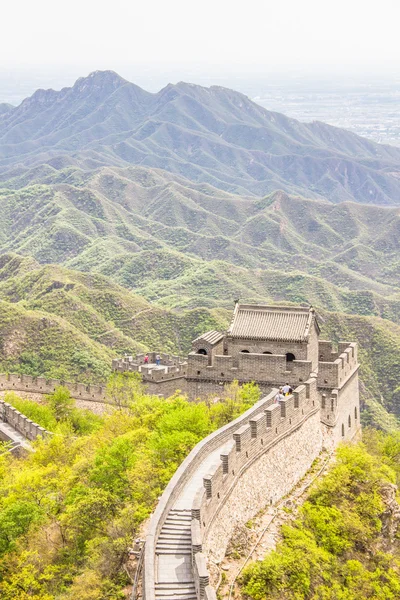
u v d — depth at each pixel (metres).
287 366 75.50
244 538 41.16
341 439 74.12
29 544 43.00
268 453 48.09
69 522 42.91
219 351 80.44
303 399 56.88
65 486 47.41
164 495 38.31
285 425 51.91
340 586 44.09
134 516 40.88
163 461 47.28
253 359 76.44
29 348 174.88
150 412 62.44
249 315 80.12
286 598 38.53
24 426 74.56
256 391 72.62
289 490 51.59
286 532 44.19
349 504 52.31
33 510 45.00
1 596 39.69
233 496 41.47
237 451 42.69
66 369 168.12
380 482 55.47
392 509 54.34
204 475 42.53
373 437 86.19
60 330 181.62
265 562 39.41
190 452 44.91
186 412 55.16
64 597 37.38
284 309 79.69
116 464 45.97
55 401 87.44
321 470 56.03
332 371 74.06
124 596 36.56
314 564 42.59
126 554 38.56
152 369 91.00
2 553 43.19
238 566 38.94
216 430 49.84
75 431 80.75
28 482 48.41
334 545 47.88
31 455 59.00
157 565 33.78
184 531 36.19
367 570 47.34
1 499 47.06
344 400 77.12
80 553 41.91
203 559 32.19
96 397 93.31
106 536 40.56
